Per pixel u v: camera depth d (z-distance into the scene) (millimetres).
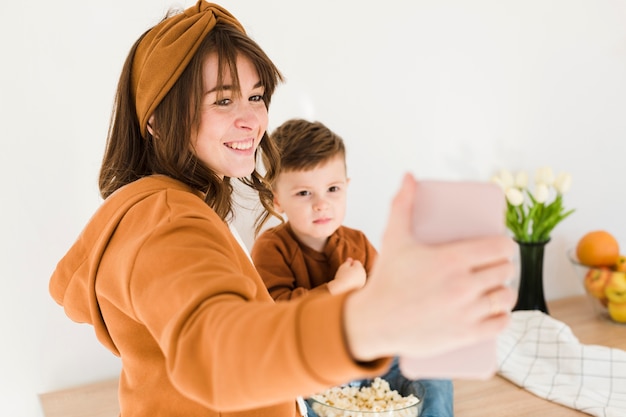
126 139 921
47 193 1382
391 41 1602
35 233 1383
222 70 831
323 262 1402
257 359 452
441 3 1638
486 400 1315
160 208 697
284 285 1338
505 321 394
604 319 1686
